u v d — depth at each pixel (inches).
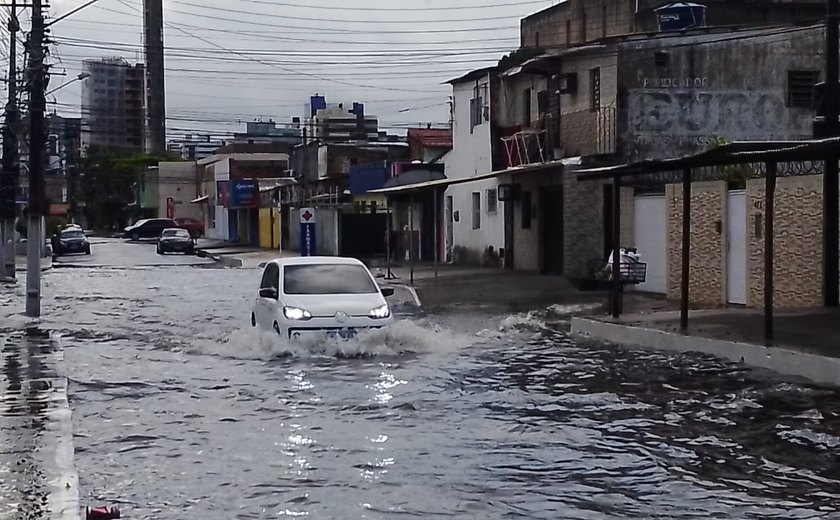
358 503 331.9
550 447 410.0
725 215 925.2
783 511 319.6
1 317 1032.8
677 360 656.4
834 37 786.8
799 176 838.5
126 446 420.5
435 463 384.5
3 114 1680.6
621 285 936.3
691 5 1408.7
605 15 1855.3
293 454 401.4
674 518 313.3
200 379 600.7
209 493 346.6
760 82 1309.1
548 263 1393.9
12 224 1720.0
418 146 2258.9
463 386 564.1
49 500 328.8
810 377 576.4
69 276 1798.7
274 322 715.4
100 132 2748.5
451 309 1072.2
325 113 3378.4
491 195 1584.6
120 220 4788.4
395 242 2069.4
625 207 1181.1
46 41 1061.1
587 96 1341.0
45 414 478.9
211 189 3951.8
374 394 539.8
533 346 742.5
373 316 706.2
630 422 459.5
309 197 2517.2
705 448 406.0
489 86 1589.6
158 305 1206.3
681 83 1295.5
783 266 860.0
